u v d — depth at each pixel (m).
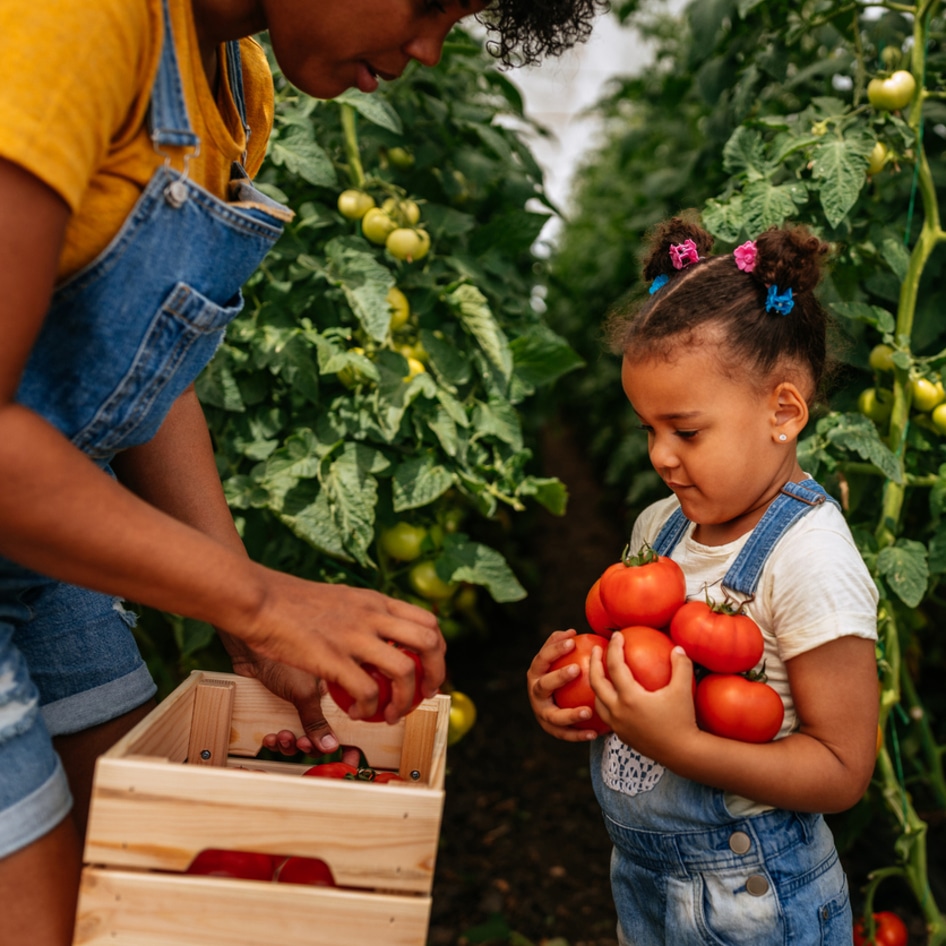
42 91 0.76
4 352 0.76
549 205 2.42
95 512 0.79
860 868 2.21
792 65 2.52
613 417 4.49
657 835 1.19
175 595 0.84
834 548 1.11
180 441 1.24
